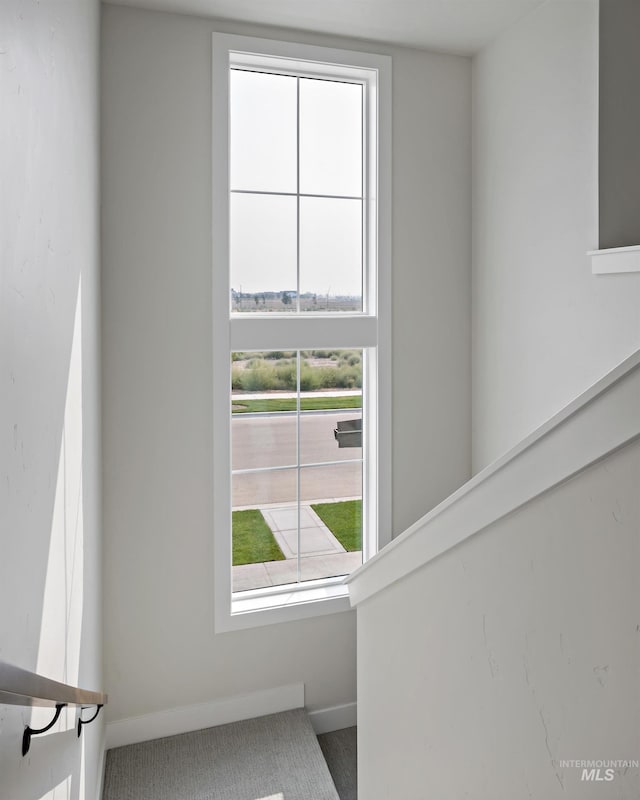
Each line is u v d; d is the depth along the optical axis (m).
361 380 2.96
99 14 2.30
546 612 0.84
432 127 2.90
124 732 2.57
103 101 2.42
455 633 1.10
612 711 0.71
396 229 2.88
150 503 2.57
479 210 2.95
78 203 1.60
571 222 2.39
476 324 3.01
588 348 2.33
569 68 2.37
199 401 2.62
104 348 2.48
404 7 2.47
